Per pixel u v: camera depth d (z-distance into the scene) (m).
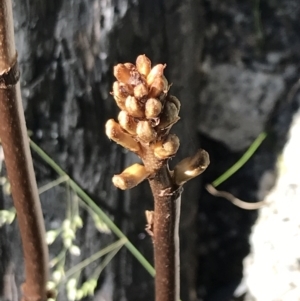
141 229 0.37
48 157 0.33
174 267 0.17
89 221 0.36
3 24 0.16
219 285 0.43
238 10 0.37
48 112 0.32
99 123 0.33
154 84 0.12
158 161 0.14
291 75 0.37
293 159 0.37
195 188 0.40
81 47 0.31
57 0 0.30
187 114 0.37
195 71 0.37
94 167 0.34
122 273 0.38
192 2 0.34
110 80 0.32
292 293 0.37
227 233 0.41
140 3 0.31
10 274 0.38
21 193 0.20
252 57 0.37
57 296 0.38
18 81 0.17
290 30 0.37
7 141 0.19
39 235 0.22
